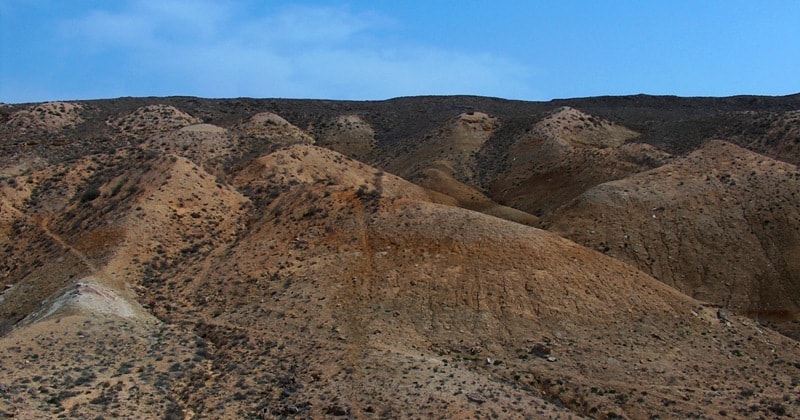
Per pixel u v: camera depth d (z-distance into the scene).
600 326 53.69
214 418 38.22
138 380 42.53
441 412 38.47
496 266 58.03
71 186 84.31
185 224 70.38
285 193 76.69
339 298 56.50
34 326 49.19
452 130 146.00
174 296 59.59
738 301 71.62
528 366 48.78
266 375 44.72
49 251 69.50
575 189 107.56
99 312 53.03
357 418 38.03
